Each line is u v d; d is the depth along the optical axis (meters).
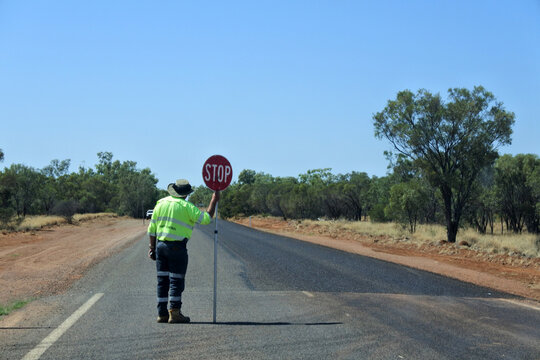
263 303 7.33
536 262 15.03
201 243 19.83
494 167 28.97
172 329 5.57
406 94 23.86
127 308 6.75
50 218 42.97
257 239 23.39
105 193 96.19
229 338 5.18
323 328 5.74
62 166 99.69
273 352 4.69
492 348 5.04
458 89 23.25
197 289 8.59
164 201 5.99
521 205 28.30
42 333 5.32
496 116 22.50
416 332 5.66
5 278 10.00
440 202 31.36
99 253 15.38
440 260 15.96
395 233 26.98
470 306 7.52
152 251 6.16
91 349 4.72
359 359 4.54
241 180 126.44
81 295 7.82
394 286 9.48
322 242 23.34
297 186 58.34
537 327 6.12
